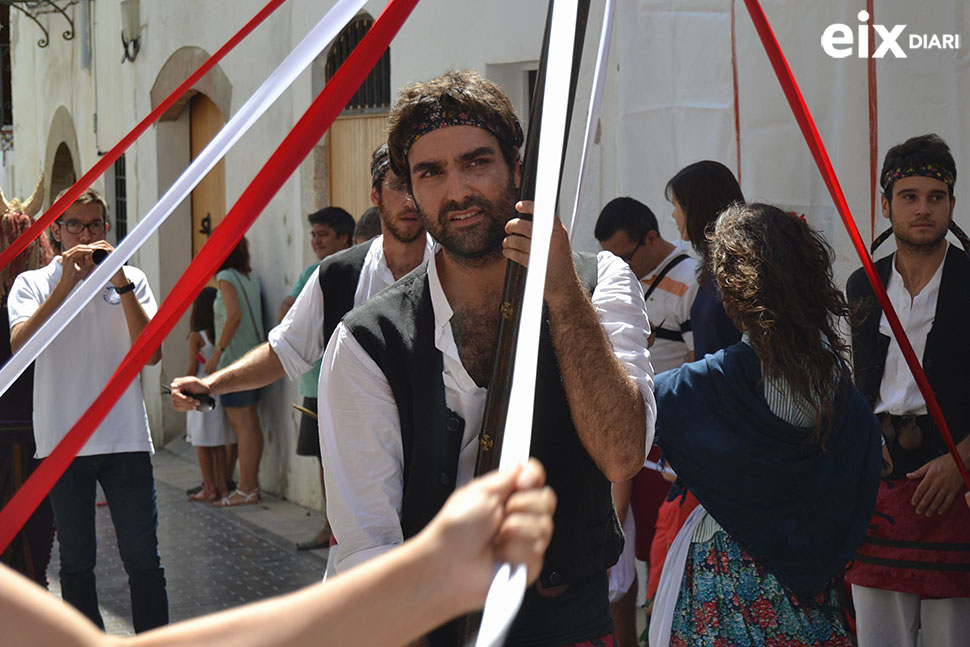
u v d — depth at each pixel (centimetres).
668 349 449
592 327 220
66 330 478
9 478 512
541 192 121
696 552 281
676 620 282
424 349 235
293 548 706
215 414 842
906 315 342
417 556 97
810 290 276
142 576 479
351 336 237
